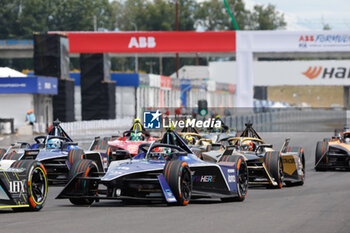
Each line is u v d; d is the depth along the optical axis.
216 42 138.12
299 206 38.84
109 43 144.50
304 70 196.00
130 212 35.16
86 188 37.75
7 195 34.25
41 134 140.75
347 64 193.00
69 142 56.69
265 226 30.17
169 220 31.98
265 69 199.12
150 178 38.97
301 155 56.25
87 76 184.88
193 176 41.62
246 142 56.38
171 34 140.00
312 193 47.81
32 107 153.50
